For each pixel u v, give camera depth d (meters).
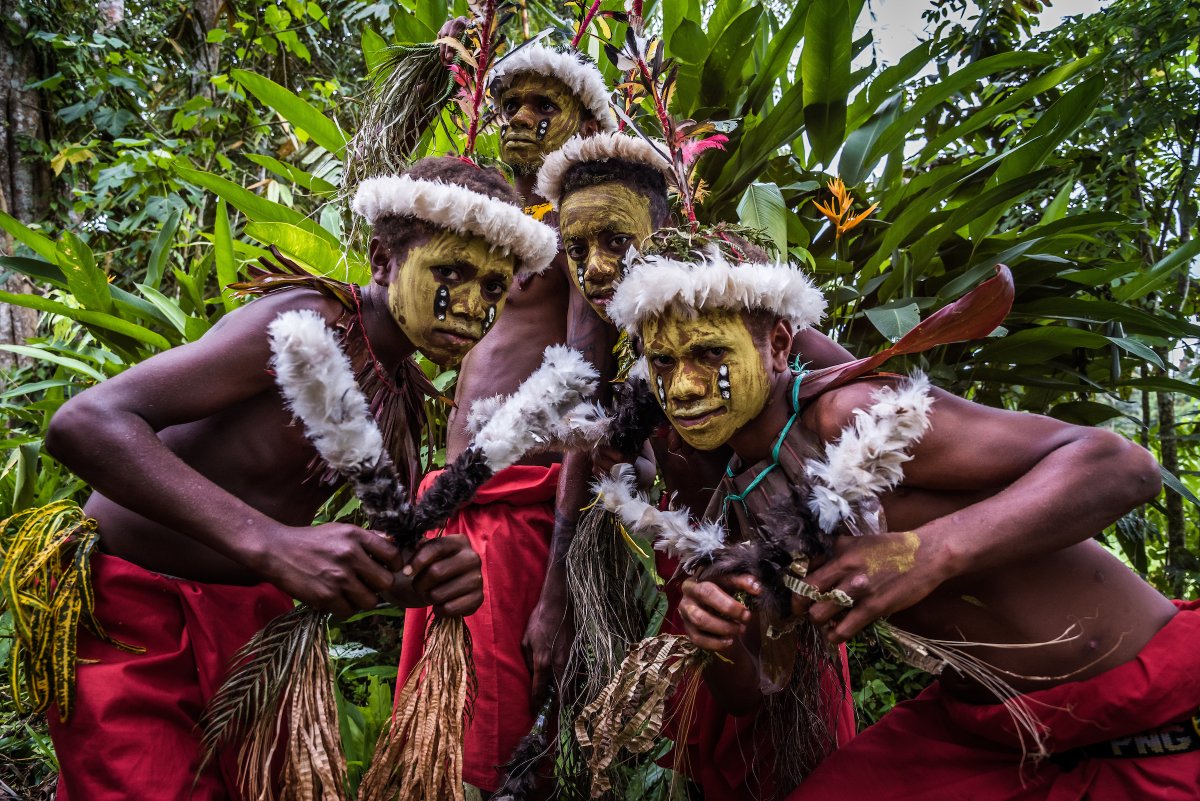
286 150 4.73
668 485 1.90
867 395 1.36
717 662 1.57
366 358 1.52
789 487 1.36
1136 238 3.56
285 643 1.39
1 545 1.58
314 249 2.59
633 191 1.79
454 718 1.38
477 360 2.02
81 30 5.60
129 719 1.39
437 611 1.44
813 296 1.43
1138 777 1.37
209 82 5.54
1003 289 1.25
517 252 1.47
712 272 1.32
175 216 3.38
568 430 1.54
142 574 1.46
